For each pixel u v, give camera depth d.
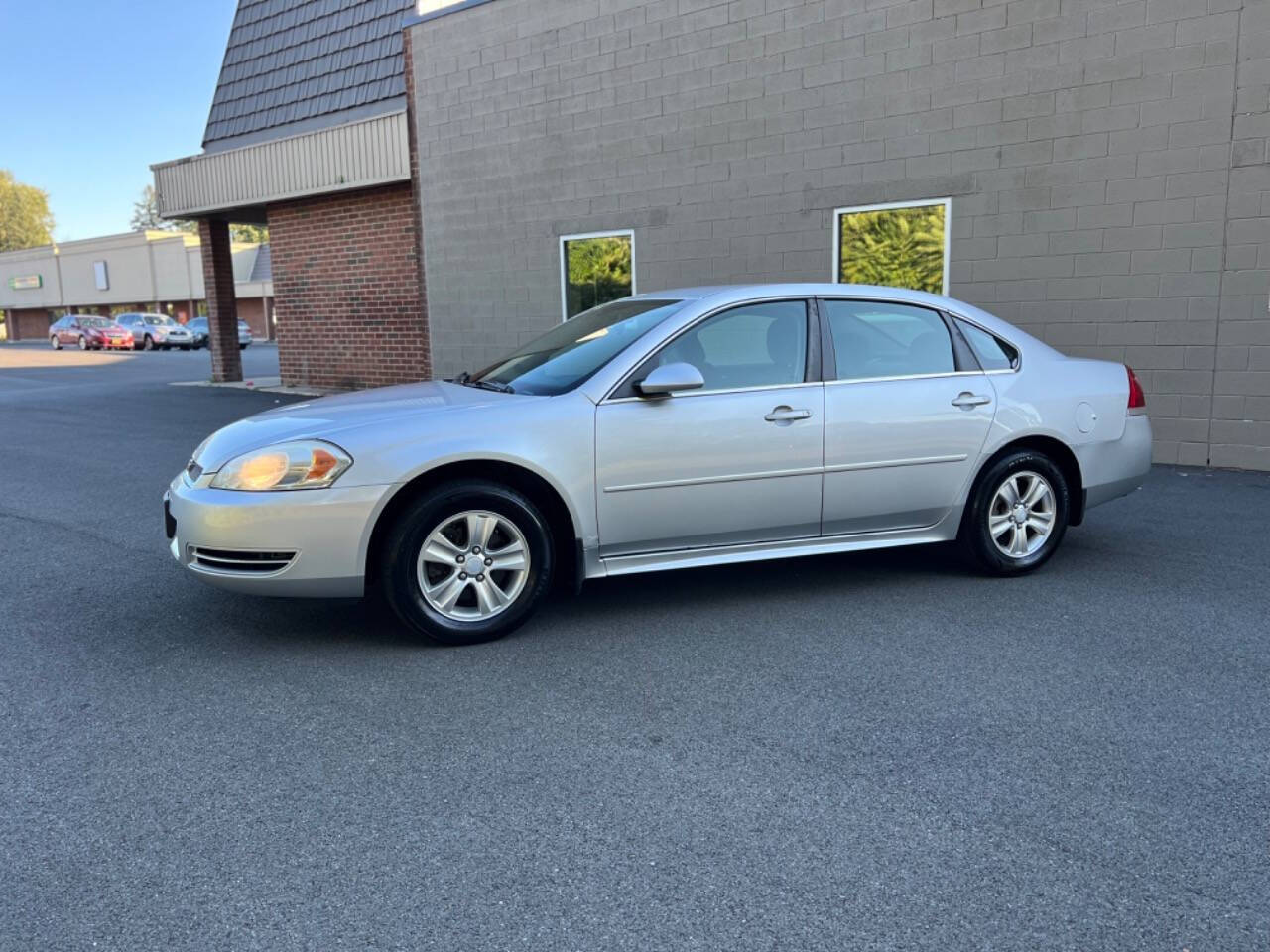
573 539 4.65
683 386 4.60
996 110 9.03
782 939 2.47
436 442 4.36
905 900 2.62
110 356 34.28
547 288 12.55
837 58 9.80
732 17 10.43
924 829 2.96
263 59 16.52
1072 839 2.90
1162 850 2.85
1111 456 5.71
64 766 3.38
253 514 4.19
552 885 2.70
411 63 13.56
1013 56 8.89
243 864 2.80
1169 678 4.08
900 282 9.78
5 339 66.38
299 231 15.90
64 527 6.98
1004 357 5.51
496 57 12.52
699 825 2.99
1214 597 5.16
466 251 13.37
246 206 16.50
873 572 5.72
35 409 14.94
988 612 4.96
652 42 11.06
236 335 18.67
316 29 15.67
